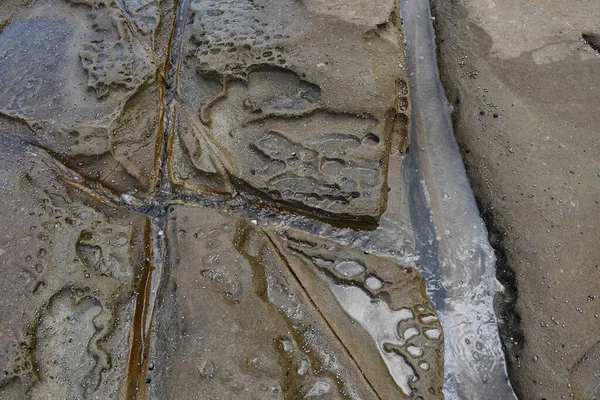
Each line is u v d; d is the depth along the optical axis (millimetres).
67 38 3061
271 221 2420
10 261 2178
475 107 2688
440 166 2596
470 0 3139
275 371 1922
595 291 2088
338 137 2574
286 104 2693
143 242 2314
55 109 2717
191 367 1932
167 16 3197
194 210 2406
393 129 2684
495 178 2441
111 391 1939
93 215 2377
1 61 2986
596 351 1973
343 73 2752
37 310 2068
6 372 1936
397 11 3148
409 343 2061
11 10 3318
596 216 2260
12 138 2654
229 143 2602
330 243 2334
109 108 2699
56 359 1988
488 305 2201
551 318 2053
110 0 3191
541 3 3100
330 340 2027
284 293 2148
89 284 2152
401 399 1912
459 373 2049
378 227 2402
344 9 3029
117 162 2551
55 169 2543
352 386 1914
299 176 2465
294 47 2859
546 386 1938
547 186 2367
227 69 2797
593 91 2674
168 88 2883
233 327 2016
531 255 2203
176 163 2584
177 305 2100
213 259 2211
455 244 2355
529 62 2812
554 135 2529
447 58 2941
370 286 2201
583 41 2889
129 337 2064
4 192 2418
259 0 3150
